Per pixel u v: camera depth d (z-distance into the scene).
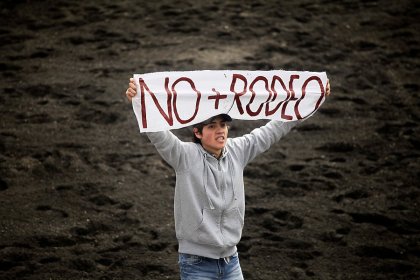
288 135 25.81
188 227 13.18
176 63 29.61
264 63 29.88
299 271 18.52
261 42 32.03
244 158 13.88
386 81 29.95
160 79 13.41
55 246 19.11
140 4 36.03
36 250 18.83
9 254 18.48
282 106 14.34
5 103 26.78
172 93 13.41
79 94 27.55
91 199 21.36
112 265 18.41
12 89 27.75
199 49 31.00
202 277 13.26
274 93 14.19
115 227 20.12
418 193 22.47
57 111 26.41
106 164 23.33
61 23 33.91
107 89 27.92
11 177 22.31
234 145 13.80
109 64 29.88
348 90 29.06
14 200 21.11
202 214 13.10
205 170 13.18
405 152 24.95
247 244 19.59
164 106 13.35
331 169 23.72
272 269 18.61
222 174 13.25
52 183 22.14
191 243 13.27
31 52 30.95
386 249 19.61
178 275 18.16
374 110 27.70
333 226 20.62
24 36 32.47
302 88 14.46
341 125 26.56
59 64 29.95
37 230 19.67
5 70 29.34
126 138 24.97
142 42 31.83
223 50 31.02
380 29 34.44
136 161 23.59
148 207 21.17
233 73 13.93
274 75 14.25
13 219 20.12
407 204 21.89
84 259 18.47
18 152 23.66
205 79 13.73
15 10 35.16
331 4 36.81
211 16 34.50
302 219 20.89
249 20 34.22
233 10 35.31
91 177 22.53
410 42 33.28
